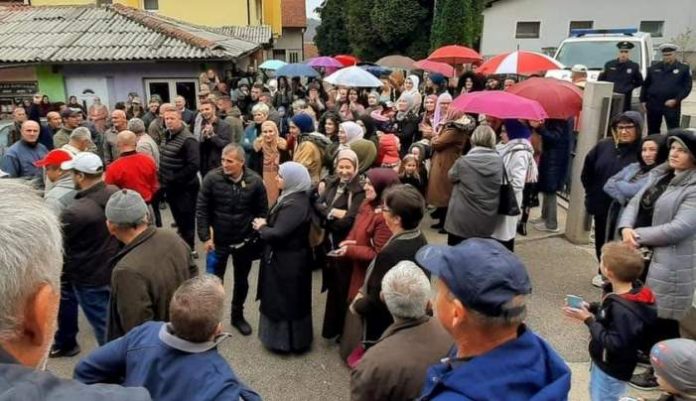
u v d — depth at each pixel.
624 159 4.74
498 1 24.25
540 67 8.17
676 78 9.69
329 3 36.66
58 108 10.62
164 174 5.89
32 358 0.92
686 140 3.29
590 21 23.94
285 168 4.00
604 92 5.79
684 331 4.12
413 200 3.16
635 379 3.41
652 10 23.39
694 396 2.11
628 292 2.87
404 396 2.10
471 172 4.51
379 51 26.86
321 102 10.31
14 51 13.73
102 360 2.20
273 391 3.76
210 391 2.03
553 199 6.61
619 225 3.83
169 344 2.10
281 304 4.08
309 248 4.13
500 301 1.37
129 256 2.91
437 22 22.59
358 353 3.92
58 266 0.96
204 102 7.28
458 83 9.57
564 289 5.09
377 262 3.27
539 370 1.38
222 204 4.41
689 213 3.26
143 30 15.05
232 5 22.98
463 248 1.52
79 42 14.25
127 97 13.91
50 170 4.34
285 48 41.88
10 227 0.88
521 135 5.28
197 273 3.26
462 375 1.37
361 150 5.04
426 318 2.30
